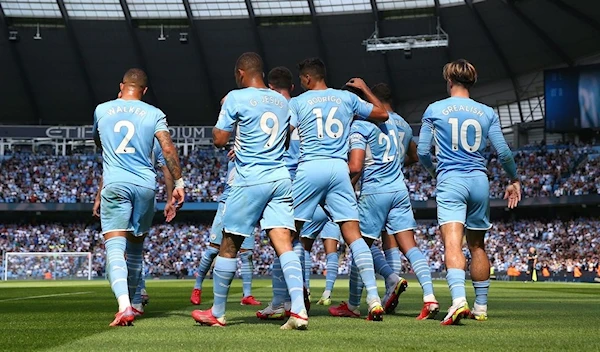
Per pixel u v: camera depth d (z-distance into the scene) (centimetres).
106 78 5522
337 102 760
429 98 5562
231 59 5388
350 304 827
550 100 4806
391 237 901
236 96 659
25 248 5209
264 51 5316
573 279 4156
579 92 4738
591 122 4700
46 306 1107
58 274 4412
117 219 713
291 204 656
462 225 746
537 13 4797
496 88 5478
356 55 5309
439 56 5262
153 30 5241
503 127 5647
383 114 786
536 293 1875
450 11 4906
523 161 5175
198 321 668
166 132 748
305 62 775
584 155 5012
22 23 5203
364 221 830
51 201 5266
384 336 563
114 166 723
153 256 5109
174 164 746
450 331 615
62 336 570
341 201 746
